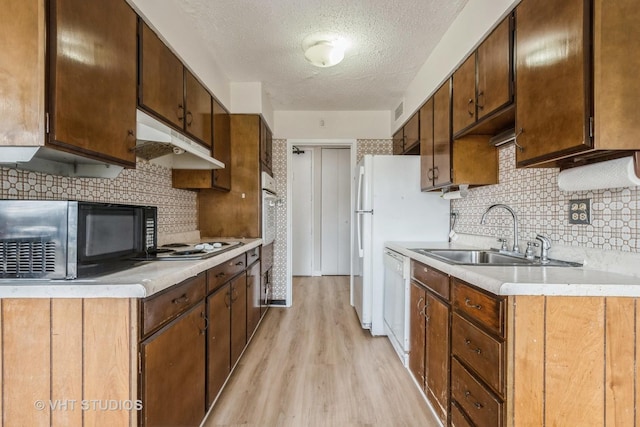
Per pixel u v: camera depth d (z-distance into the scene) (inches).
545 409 43.8
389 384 81.7
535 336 43.8
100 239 45.8
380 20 80.0
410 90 118.4
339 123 149.5
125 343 40.8
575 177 53.2
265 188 123.2
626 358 43.3
